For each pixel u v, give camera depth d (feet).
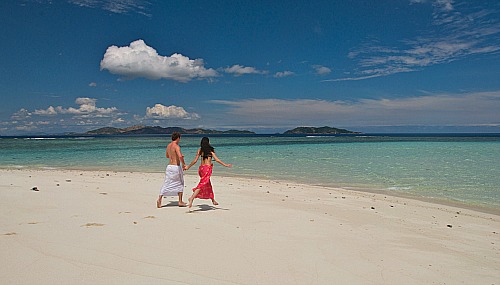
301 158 91.97
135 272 14.33
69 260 15.42
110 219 23.44
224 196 36.42
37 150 128.57
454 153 108.17
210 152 29.78
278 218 25.80
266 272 15.02
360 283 14.42
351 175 58.39
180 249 17.51
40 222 21.97
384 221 26.91
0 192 32.27
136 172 62.39
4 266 14.49
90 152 117.60
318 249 18.57
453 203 36.32
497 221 28.63
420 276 15.58
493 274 16.26
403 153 108.58
